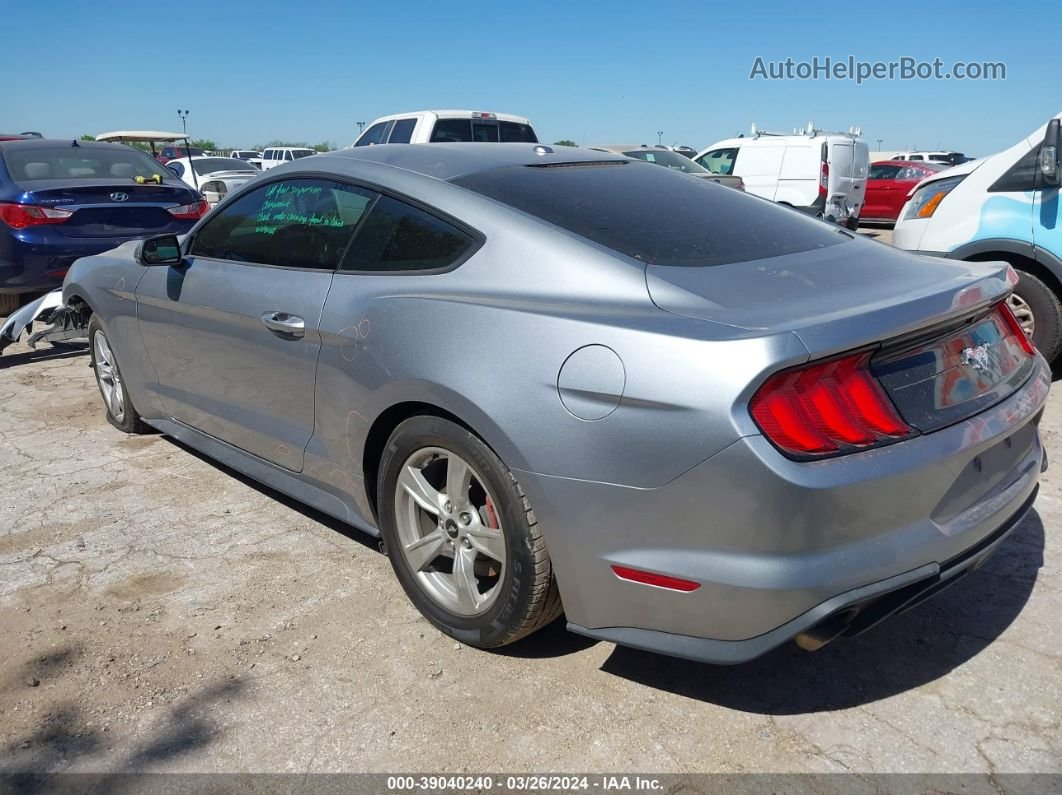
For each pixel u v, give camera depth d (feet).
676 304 7.50
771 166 46.68
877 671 8.56
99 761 7.50
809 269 8.39
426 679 8.56
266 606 9.91
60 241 22.49
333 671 8.70
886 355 7.25
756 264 8.36
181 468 14.16
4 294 23.12
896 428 7.08
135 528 11.95
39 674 8.69
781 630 6.89
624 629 7.68
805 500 6.57
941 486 7.34
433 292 8.87
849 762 7.35
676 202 9.79
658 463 6.96
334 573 10.65
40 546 11.44
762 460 6.55
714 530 6.87
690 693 8.30
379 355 8.93
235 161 61.77
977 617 9.43
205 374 12.24
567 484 7.45
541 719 7.97
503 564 8.29
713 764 7.37
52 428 16.29
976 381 8.07
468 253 8.89
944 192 19.16
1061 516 11.72
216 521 12.16
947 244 18.37
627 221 8.93
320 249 10.44
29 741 7.75
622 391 7.09
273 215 11.34
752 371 6.56
